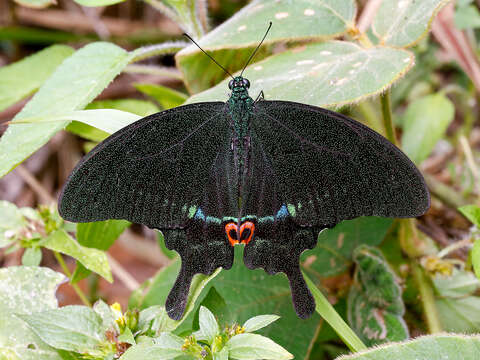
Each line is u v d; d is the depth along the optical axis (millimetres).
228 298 429
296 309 388
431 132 500
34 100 414
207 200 396
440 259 447
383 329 425
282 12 423
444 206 501
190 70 444
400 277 451
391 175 381
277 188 396
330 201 391
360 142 385
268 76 411
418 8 413
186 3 448
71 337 385
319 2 422
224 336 378
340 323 396
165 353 375
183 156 395
